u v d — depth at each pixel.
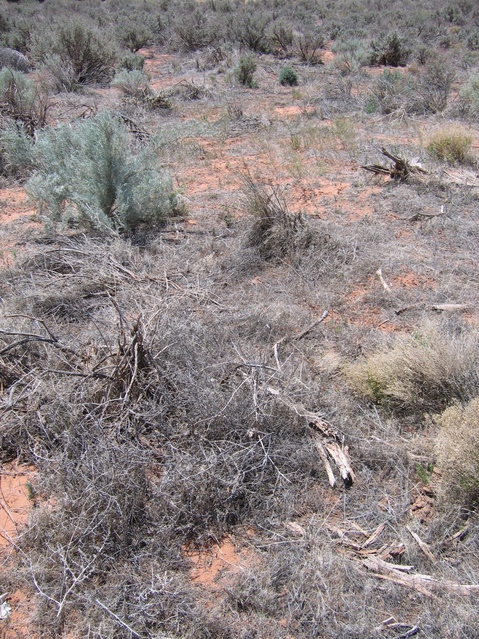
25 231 6.67
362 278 5.62
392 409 3.85
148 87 14.60
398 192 7.76
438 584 2.65
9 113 10.38
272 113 13.07
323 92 14.75
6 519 3.11
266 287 5.39
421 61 19.55
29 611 2.62
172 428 3.55
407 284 5.50
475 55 20.14
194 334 4.29
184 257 5.95
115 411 3.62
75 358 4.06
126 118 10.39
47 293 4.95
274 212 6.22
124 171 6.64
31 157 7.48
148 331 4.10
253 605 2.63
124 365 3.72
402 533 2.95
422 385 3.85
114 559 2.81
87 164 6.57
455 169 8.69
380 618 2.57
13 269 5.52
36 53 18.17
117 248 5.82
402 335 4.44
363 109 13.26
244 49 21.16
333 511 3.14
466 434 3.14
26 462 3.51
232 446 3.40
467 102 13.25
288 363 4.14
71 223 6.87
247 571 2.76
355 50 20.58
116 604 2.61
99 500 2.98
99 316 4.71
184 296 5.01
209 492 3.12
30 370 3.98
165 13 28.94
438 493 3.12
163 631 2.53
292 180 8.42
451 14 27.55
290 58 20.70
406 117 12.25
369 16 27.39
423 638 2.48
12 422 3.60
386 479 3.34
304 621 2.56
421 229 6.65
